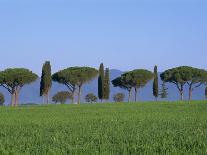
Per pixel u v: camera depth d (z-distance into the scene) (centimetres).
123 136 2655
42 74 10975
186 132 2844
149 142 2358
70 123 3884
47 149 2128
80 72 10806
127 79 11350
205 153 1992
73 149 2128
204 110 6200
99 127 3350
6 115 5538
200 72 11044
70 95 13338
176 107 6962
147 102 8962
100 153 2020
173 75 11188
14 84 10312
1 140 2484
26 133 2967
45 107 7838
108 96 11700
